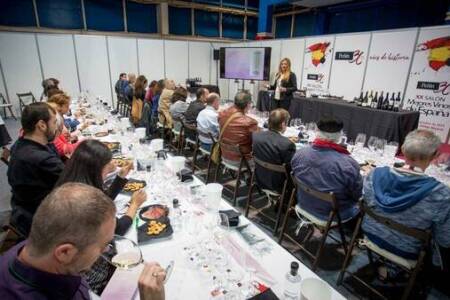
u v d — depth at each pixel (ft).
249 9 31.99
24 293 1.98
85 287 2.62
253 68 23.88
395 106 13.67
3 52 21.26
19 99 22.26
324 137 6.25
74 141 9.39
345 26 25.46
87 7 24.72
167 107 15.87
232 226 4.46
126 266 3.29
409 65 14.76
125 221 4.31
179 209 4.93
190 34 29.91
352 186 6.06
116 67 25.61
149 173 6.35
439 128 13.91
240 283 3.33
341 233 6.49
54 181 5.65
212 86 27.53
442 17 19.40
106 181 5.78
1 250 6.36
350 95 18.10
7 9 21.85
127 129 10.50
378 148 9.10
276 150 7.68
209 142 11.42
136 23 27.20
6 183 11.27
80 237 1.99
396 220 5.00
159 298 2.61
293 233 8.48
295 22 29.76
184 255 3.78
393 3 21.79
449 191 4.50
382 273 6.51
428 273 5.94
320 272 6.97
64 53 23.32
